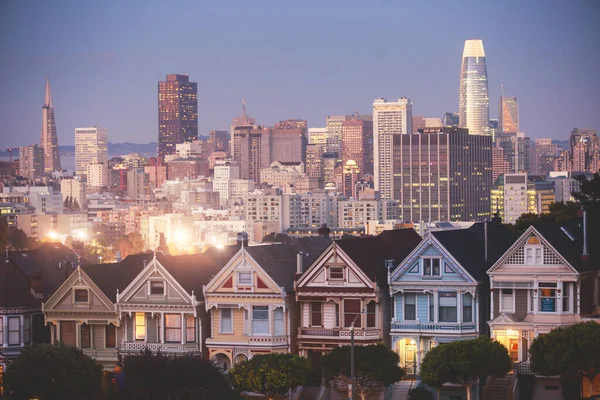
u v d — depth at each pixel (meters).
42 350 146.38
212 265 165.62
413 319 150.62
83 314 159.88
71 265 175.50
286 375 144.88
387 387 150.00
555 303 146.12
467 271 148.12
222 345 154.75
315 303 154.00
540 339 141.25
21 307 164.00
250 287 153.88
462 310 148.62
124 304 158.38
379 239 162.00
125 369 143.50
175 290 156.50
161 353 147.25
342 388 149.50
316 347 153.00
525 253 147.25
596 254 153.38
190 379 141.88
